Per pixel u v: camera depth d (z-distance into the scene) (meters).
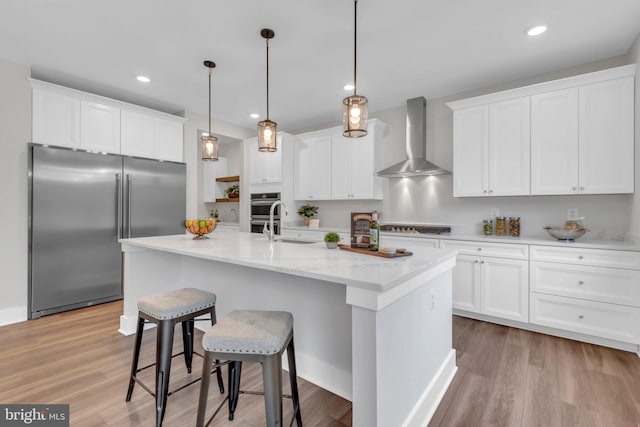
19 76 3.03
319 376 1.94
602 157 2.68
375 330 1.22
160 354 1.59
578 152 2.77
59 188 3.20
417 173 3.73
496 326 2.99
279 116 4.80
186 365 2.08
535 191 2.97
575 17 2.30
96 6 2.19
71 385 1.93
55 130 3.23
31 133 3.10
